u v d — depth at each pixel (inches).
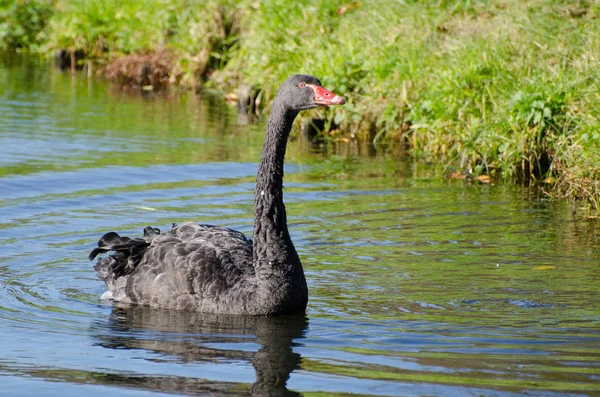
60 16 1384.1
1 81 1104.8
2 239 486.3
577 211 571.8
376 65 825.5
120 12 1264.8
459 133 711.7
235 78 1075.3
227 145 761.0
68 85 1100.5
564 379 309.4
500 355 332.8
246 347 344.2
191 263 394.9
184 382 308.3
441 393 298.0
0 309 386.6
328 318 379.9
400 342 347.6
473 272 444.5
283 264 386.3
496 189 632.4
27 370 319.0
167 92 1078.4
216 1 1124.5
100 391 301.4
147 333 360.8
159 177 639.8
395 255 472.4
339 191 617.6
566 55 724.0
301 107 389.1
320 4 971.3
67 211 544.7
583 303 398.3
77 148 725.9
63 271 443.5
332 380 309.9
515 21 783.7
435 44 829.2
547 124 661.3
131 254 411.5
